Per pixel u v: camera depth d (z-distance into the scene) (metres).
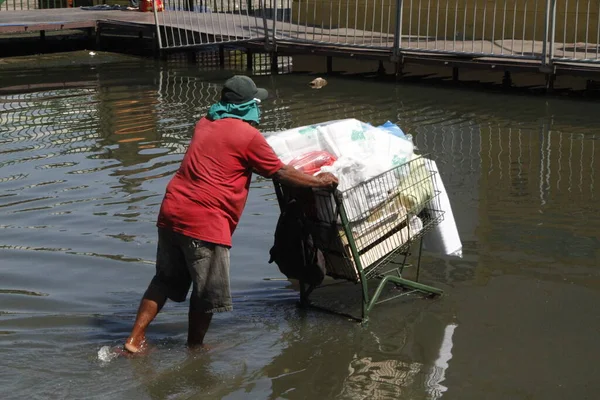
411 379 4.50
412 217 5.38
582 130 10.11
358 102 12.14
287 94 12.88
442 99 12.30
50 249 6.30
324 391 4.38
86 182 7.95
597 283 5.71
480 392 4.36
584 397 4.31
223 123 4.68
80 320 5.20
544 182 7.93
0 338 4.90
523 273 5.88
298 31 15.25
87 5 21.64
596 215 6.99
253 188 7.84
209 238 4.57
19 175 8.20
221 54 15.88
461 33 15.17
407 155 5.30
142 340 4.82
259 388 4.41
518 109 11.48
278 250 5.14
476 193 7.61
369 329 5.11
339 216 4.98
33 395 4.27
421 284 5.44
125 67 15.79
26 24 16.52
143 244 6.41
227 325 5.16
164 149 9.27
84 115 11.27
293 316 5.30
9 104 12.10
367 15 16.27
